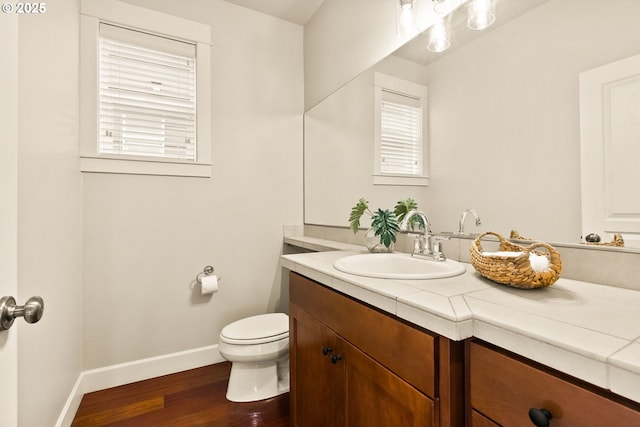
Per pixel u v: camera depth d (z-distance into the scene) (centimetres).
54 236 128
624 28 81
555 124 96
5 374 56
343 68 198
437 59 135
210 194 208
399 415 76
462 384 66
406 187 151
